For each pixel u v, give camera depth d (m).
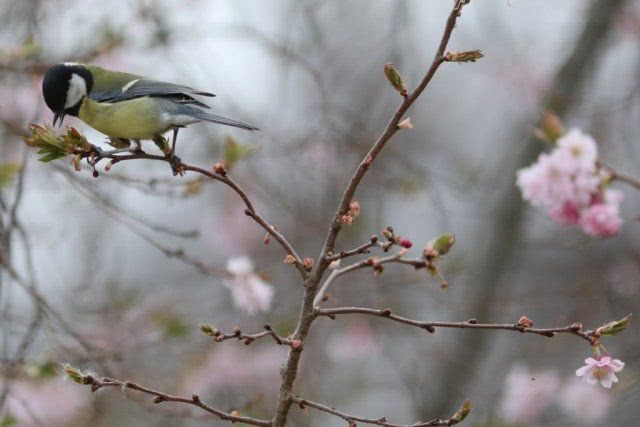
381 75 15.50
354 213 5.50
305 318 5.55
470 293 13.43
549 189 8.57
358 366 14.10
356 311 5.50
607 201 8.67
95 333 11.47
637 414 13.85
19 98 11.05
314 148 13.45
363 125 13.25
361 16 16.08
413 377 12.74
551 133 8.78
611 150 13.99
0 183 9.03
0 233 9.18
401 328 13.16
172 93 7.33
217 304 13.63
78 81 7.41
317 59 14.84
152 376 12.07
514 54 15.45
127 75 7.52
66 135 5.75
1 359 8.83
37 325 8.88
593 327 13.55
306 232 13.73
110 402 11.49
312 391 12.91
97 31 10.84
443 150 15.52
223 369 12.95
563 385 12.89
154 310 12.32
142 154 5.82
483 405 13.12
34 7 10.57
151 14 11.19
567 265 15.32
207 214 16.08
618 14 13.63
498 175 13.82
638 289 13.33
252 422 5.52
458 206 15.79
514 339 14.16
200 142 12.32
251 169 12.38
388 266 13.48
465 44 15.79
